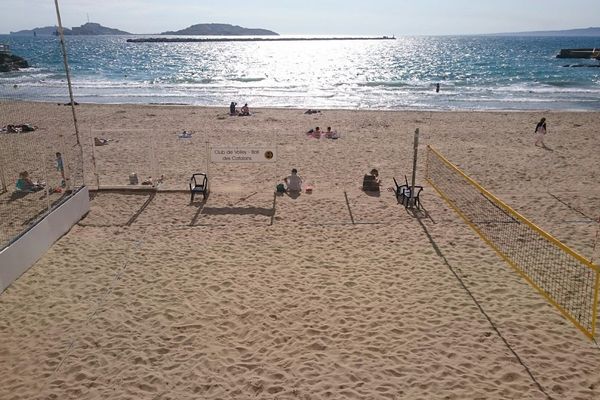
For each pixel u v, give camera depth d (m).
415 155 10.83
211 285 7.63
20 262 7.96
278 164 14.80
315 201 11.54
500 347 6.07
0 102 28.31
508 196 12.00
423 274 7.96
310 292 7.40
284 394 5.27
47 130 19.89
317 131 18.92
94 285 7.65
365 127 21.17
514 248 8.98
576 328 6.46
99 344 6.19
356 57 110.81
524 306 7.01
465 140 18.61
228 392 5.32
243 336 6.34
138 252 8.84
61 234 9.52
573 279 7.77
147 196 11.87
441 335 6.32
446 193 12.18
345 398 5.19
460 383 5.41
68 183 11.26
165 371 5.68
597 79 50.56
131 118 23.16
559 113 25.94
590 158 15.84
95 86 44.19
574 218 10.56
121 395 5.30
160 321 6.67
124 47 157.88
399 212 10.84
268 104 32.03
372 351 6.00
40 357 5.95
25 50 120.50
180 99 34.81
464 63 82.25
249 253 8.77
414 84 46.78
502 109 29.73
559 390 5.32
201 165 14.67
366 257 8.59
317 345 6.12
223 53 128.50
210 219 10.43
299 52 137.75
